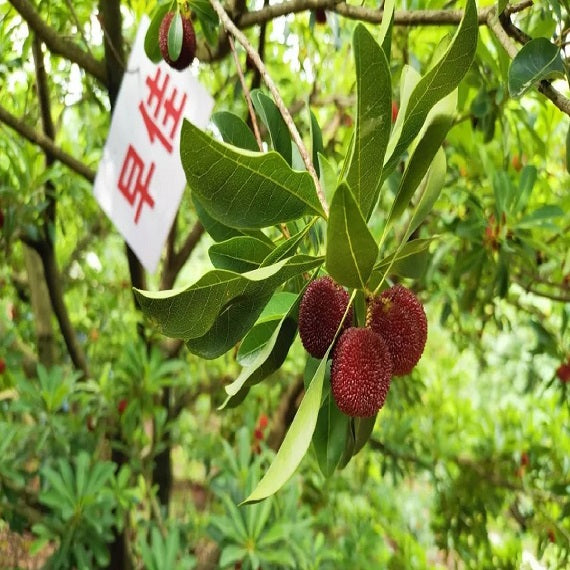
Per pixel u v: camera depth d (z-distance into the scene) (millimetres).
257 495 178
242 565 599
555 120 625
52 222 689
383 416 859
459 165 634
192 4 422
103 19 544
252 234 259
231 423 896
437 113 220
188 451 929
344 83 823
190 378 879
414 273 246
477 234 547
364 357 210
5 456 637
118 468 690
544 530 747
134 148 444
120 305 1016
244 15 423
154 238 423
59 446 667
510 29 259
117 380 674
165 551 602
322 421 249
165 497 780
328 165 254
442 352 1168
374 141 193
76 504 578
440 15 315
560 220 614
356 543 788
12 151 624
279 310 260
